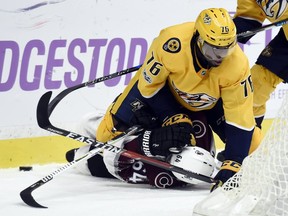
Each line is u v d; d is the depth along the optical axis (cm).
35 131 1111
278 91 1332
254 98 1109
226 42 841
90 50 1145
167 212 823
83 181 1009
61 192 929
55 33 1109
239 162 903
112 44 1165
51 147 1129
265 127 1323
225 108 914
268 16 1037
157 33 1205
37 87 1105
